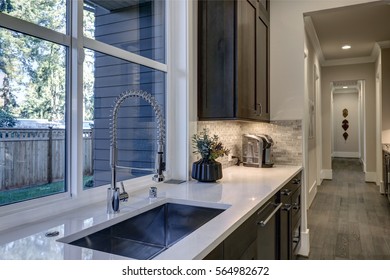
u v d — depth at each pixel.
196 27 2.34
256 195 1.70
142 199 1.61
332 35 5.22
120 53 1.81
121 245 1.33
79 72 1.51
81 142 1.52
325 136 7.31
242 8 2.34
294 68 3.06
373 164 6.79
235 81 2.25
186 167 2.21
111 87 1.77
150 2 2.14
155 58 2.18
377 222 3.94
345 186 6.38
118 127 1.84
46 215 1.30
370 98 6.82
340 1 2.91
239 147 3.25
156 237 1.54
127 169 1.89
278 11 3.13
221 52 2.30
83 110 1.56
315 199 5.25
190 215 1.58
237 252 1.29
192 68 2.28
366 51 6.32
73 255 0.93
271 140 3.02
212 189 1.87
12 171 1.23
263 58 2.91
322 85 7.29
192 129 2.27
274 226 1.96
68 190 1.47
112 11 1.79
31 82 1.31
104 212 1.39
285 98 3.10
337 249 3.08
